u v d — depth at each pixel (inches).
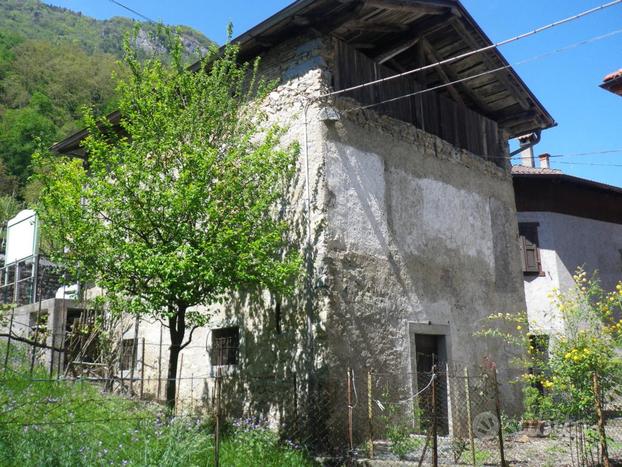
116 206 297.4
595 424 255.9
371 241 357.7
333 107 354.9
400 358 355.3
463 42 440.1
